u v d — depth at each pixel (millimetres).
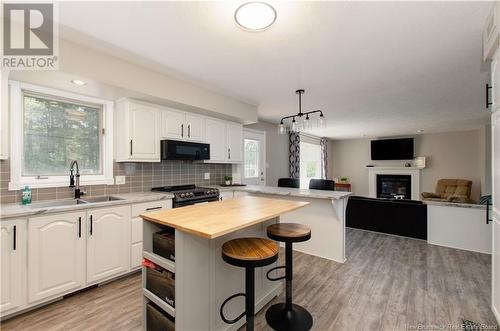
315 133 7289
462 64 2438
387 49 2135
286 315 1846
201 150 3506
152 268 1611
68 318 1890
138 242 2607
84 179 2742
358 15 1656
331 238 3096
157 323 1557
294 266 2875
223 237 1736
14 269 1827
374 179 8078
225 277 1745
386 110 4371
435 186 7145
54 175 2547
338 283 2457
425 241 3750
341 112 4531
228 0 1516
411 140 7336
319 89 3230
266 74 2721
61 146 2617
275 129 5902
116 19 1721
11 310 1816
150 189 3332
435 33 1877
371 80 2893
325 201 3148
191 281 1488
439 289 2328
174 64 2471
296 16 1669
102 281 2342
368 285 2414
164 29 1844
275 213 1731
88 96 2727
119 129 2883
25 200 2188
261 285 2078
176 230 1409
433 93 3387
